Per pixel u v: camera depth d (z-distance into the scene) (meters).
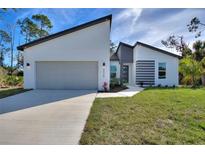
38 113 6.28
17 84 18.84
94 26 13.62
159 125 4.86
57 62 13.79
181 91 12.23
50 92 11.89
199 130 4.50
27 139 4.04
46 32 34.75
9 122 5.23
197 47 26.62
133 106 7.20
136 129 4.56
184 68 17.75
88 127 4.71
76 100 8.83
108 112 6.27
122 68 19.84
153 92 11.66
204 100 8.42
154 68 18.05
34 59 13.65
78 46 13.66
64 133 4.36
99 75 13.56
